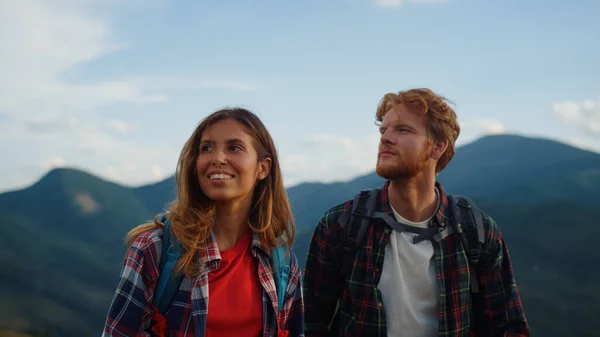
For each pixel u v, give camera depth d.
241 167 2.03
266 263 2.11
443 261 2.54
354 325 2.54
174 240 1.92
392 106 2.59
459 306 2.52
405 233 2.57
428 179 2.59
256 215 2.16
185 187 2.05
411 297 2.53
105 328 1.82
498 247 2.61
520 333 2.63
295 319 2.24
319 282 2.69
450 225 2.58
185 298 1.88
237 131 2.05
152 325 1.88
